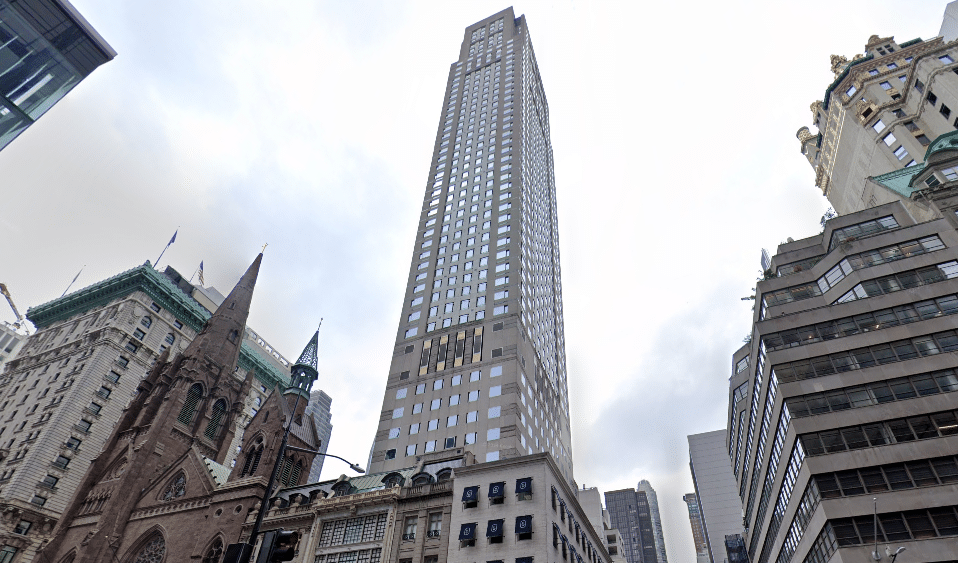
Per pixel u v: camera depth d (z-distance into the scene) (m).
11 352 157.25
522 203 109.25
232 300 104.38
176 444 82.69
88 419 95.44
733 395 82.81
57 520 85.62
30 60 29.39
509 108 131.88
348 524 55.09
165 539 66.69
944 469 39.16
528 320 93.38
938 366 43.69
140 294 112.12
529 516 47.34
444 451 72.06
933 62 92.31
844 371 46.91
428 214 114.88
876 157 98.50
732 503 154.50
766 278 58.94
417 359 87.88
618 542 119.81
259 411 78.50
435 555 48.94
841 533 39.16
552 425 92.44
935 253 49.69
